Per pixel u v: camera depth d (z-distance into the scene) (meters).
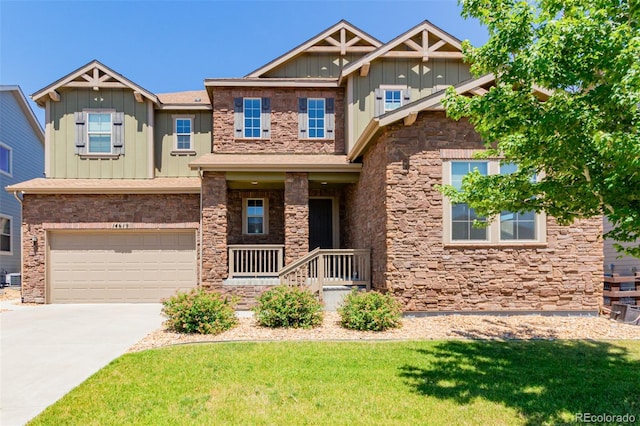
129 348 6.54
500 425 3.75
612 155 3.61
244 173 11.22
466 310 8.60
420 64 12.42
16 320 9.10
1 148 16.53
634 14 3.89
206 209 11.02
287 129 13.02
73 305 11.54
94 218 11.98
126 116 13.11
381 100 12.25
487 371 5.21
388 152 8.65
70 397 4.42
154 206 12.08
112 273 11.98
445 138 8.70
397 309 7.84
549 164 4.64
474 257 8.65
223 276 10.84
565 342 6.64
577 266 8.74
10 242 17.16
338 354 5.96
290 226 11.15
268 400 4.30
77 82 12.85
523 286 8.66
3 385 4.87
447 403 4.23
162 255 12.08
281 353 6.02
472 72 5.08
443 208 8.62
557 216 5.12
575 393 4.49
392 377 4.99
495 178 5.52
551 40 4.06
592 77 4.06
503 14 4.51
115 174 12.99
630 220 3.96
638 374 5.08
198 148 13.60
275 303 7.86
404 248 8.57
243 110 13.01
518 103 4.45
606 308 9.02
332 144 13.04
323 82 12.91
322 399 4.33
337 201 13.70
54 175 12.84
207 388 4.65
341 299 9.60
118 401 4.30
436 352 6.06
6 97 16.80
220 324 7.58
